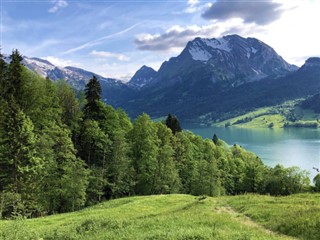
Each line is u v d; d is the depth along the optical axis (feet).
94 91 254.27
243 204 118.52
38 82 224.12
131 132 263.49
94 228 87.20
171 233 67.92
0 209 144.87
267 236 67.92
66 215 141.28
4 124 174.09
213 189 292.61
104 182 227.61
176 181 267.39
